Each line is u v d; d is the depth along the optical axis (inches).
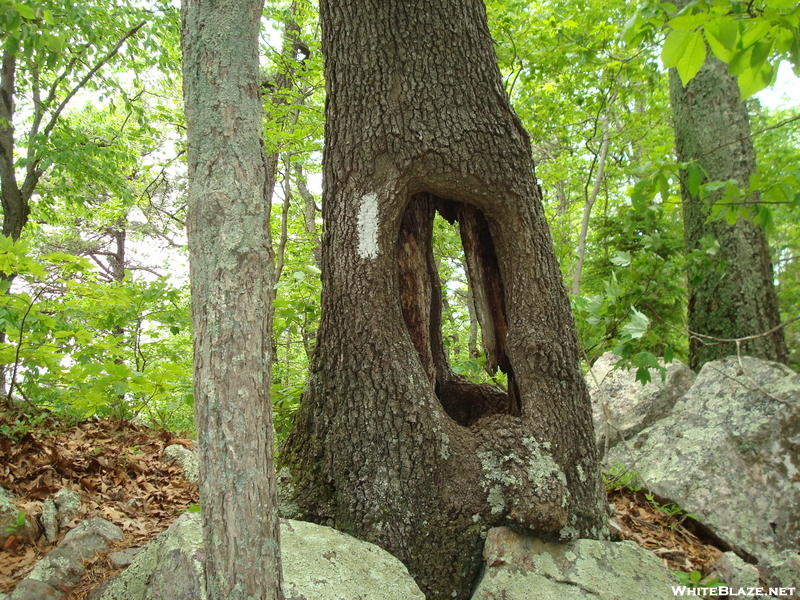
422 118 132.2
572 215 549.0
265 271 77.2
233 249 74.6
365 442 127.4
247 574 69.8
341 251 136.3
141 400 217.3
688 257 189.2
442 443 126.4
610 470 191.3
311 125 252.1
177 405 211.6
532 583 114.3
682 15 88.4
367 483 125.4
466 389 158.1
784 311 337.4
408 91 133.5
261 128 81.4
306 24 346.0
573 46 298.7
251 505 71.1
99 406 185.3
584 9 304.8
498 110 137.6
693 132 241.4
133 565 108.7
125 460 174.9
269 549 72.1
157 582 97.6
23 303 146.4
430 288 150.2
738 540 159.2
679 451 187.2
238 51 79.9
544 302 136.7
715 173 233.3
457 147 131.3
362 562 109.2
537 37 306.7
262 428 73.7
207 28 79.9
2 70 347.9
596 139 378.3
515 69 326.0
